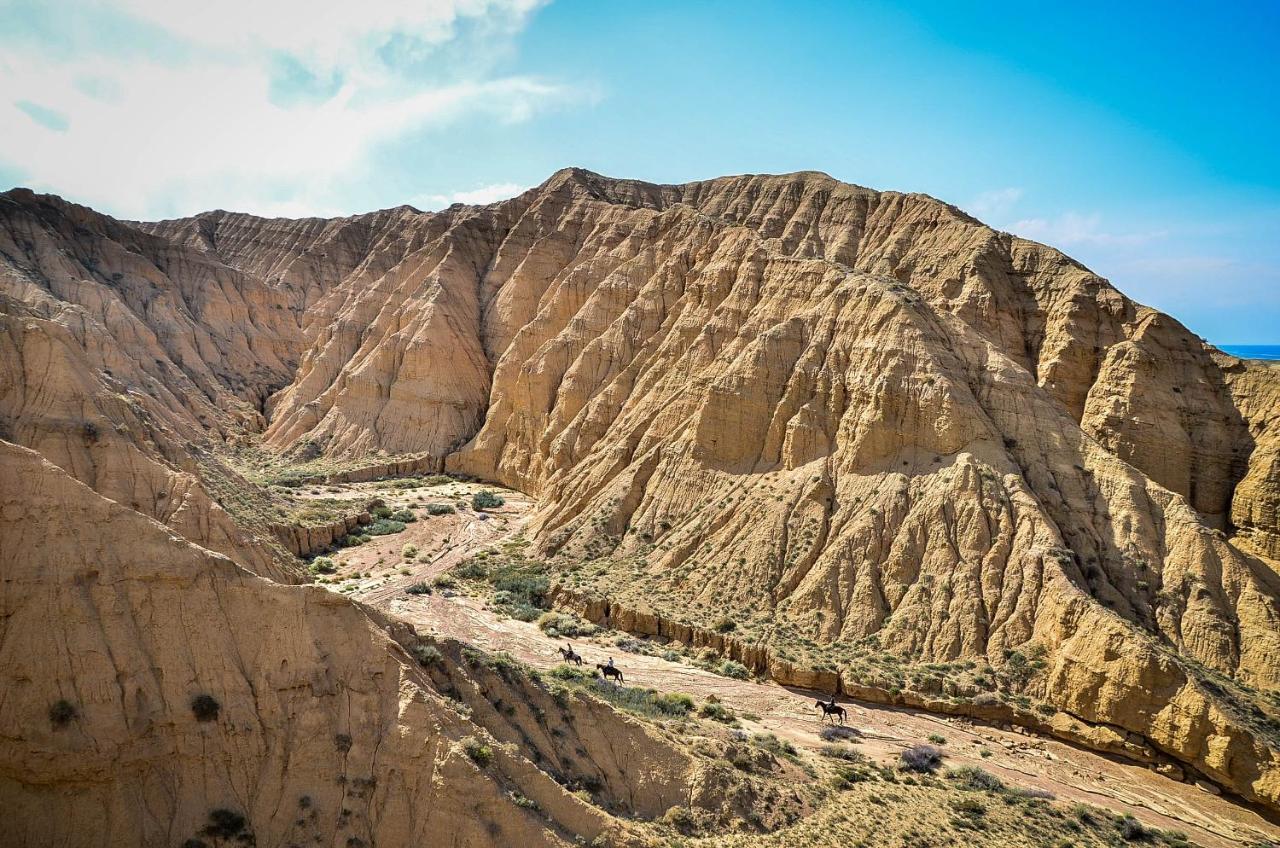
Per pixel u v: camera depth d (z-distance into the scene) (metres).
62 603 24.48
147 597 25.72
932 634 52.34
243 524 55.84
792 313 76.88
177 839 23.50
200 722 24.97
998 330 72.12
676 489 70.62
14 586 24.28
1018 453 61.22
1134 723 43.72
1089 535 55.78
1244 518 60.12
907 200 97.12
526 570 69.56
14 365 40.00
